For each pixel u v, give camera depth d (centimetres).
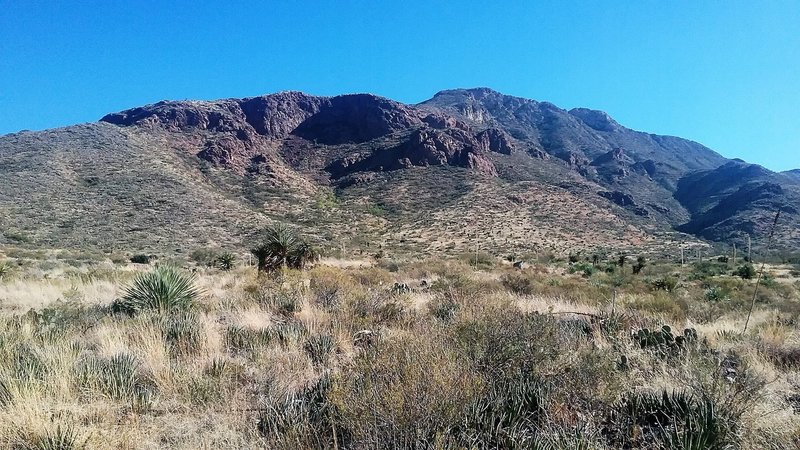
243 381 528
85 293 1253
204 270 2866
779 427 379
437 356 399
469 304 744
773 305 1659
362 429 331
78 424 384
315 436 358
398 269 2967
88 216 5688
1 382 443
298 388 497
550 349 484
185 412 432
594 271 3381
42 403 400
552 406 398
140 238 5250
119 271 1941
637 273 3628
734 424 367
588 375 430
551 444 337
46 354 526
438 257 5216
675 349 617
